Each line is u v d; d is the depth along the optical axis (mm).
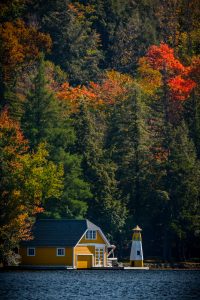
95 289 148125
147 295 138875
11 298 134375
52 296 137250
